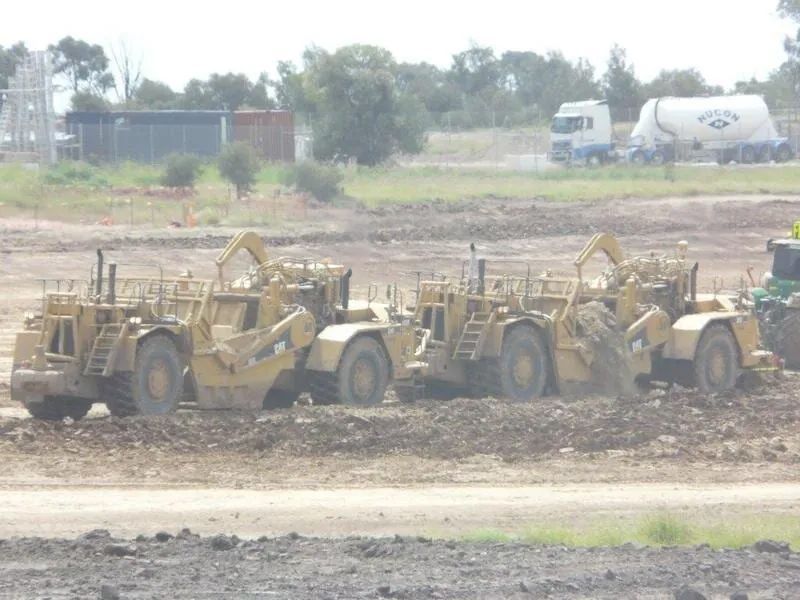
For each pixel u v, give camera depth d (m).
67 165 183.00
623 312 72.38
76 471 51.50
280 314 64.81
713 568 35.75
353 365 65.38
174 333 60.59
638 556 37.50
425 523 45.91
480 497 50.12
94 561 35.84
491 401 66.19
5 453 53.66
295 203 154.00
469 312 69.81
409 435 58.47
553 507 48.97
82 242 128.38
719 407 67.88
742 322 75.38
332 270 68.12
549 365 70.56
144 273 117.75
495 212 159.50
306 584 33.12
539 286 73.56
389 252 133.38
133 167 194.50
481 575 34.56
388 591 32.28
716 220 158.50
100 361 58.56
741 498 51.31
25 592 32.00
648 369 72.75
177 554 37.03
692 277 75.69
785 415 66.06
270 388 66.00
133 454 54.41
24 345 59.41
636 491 51.91
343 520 45.91
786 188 187.00
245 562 36.06
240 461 54.31
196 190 166.38
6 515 44.94
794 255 84.94
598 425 61.75
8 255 121.19
